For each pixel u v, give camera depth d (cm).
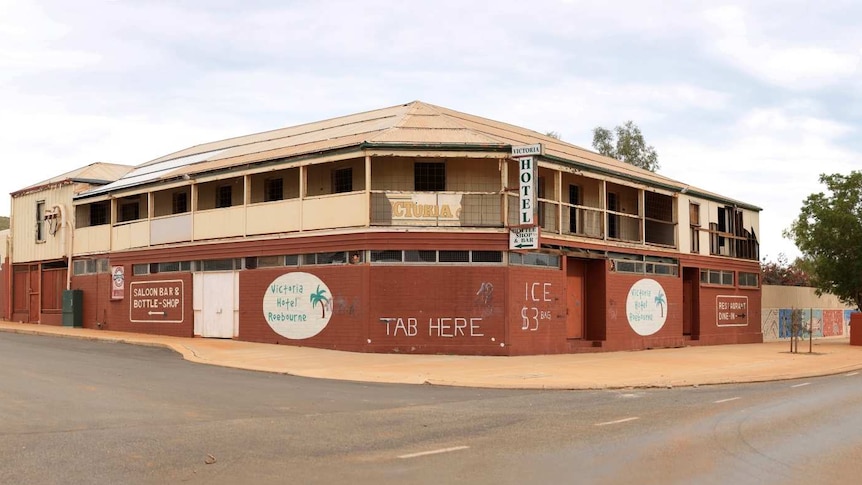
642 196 3142
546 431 1127
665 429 1155
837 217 3762
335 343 2477
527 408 1387
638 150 5703
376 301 2412
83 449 948
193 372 1878
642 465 897
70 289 3472
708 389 1795
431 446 999
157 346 2558
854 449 1023
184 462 884
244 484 788
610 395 1634
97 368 1884
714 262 3631
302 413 1275
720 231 3747
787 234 4078
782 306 4353
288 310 2609
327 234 2512
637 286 3080
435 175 2612
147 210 3338
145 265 3142
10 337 2866
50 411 1230
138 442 996
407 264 2417
